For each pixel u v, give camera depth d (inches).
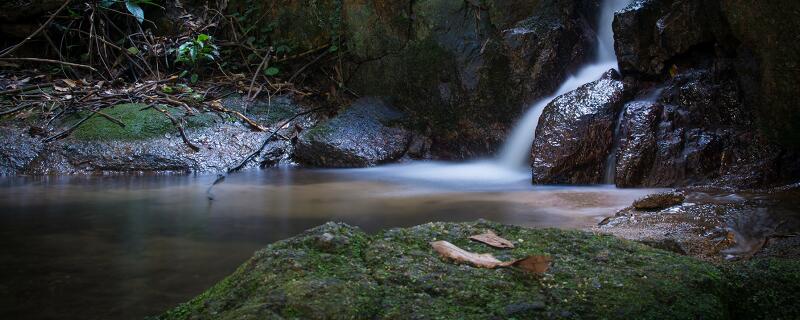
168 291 137.3
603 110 291.0
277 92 400.8
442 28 372.2
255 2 433.4
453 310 87.1
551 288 92.7
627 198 246.8
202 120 355.9
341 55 405.7
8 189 272.7
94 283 142.7
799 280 103.0
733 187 246.5
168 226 202.2
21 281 144.1
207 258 163.9
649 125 276.7
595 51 370.0
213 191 272.5
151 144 333.7
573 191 266.2
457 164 357.1
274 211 229.0
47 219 212.2
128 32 427.5
